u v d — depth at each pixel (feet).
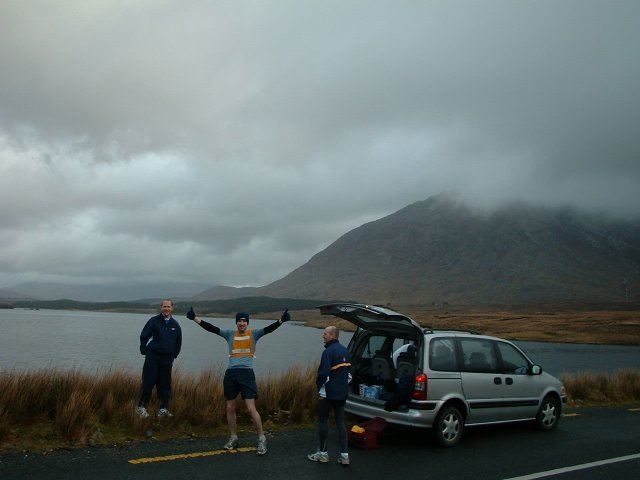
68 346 194.90
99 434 25.20
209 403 30.09
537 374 32.14
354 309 28.73
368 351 30.91
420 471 22.86
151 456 23.02
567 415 38.50
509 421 30.42
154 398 30.37
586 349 256.11
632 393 49.14
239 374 24.91
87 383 29.78
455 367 28.32
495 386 29.66
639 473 23.63
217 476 20.83
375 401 28.30
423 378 26.86
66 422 24.66
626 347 278.67
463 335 29.76
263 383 34.40
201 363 120.67
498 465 24.27
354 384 30.17
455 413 27.63
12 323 440.45
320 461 23.63
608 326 401.70
